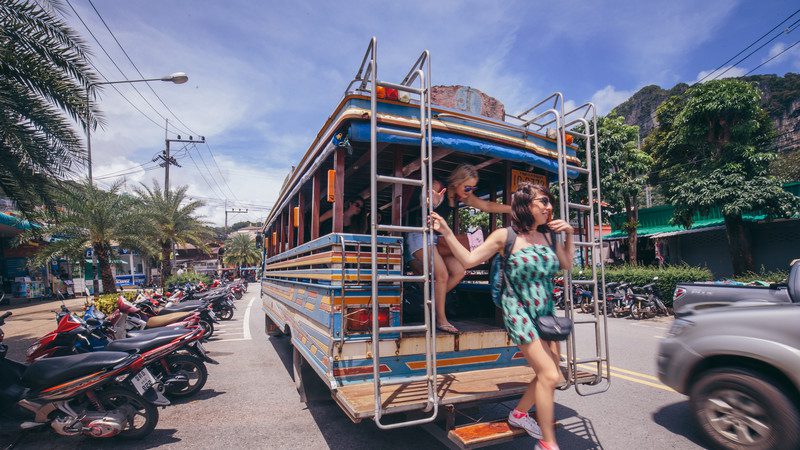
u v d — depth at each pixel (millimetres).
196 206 24672
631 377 5910
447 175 4984
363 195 5672
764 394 3250
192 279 25688
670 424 4281
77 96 8594
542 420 2709
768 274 12016
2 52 7500
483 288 4789
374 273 2760
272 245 8594
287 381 6074
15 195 8828
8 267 21469
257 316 14086
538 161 3975
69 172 9055
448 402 2922
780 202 13602
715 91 14508
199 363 5363
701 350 3652
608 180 17781
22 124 8070
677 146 18094
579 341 8492
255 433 4199
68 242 15336
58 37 8469
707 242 19016
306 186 5098
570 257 3090
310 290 4055
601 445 3824
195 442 4047
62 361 4043
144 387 4180
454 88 4172
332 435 4090
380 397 2756
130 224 16391
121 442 4105
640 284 13180
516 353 3865
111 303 12055
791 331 3232
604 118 17953
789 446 3117
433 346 2871
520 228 2887
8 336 10188
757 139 15219
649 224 21328
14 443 4137
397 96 3334
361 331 3273
